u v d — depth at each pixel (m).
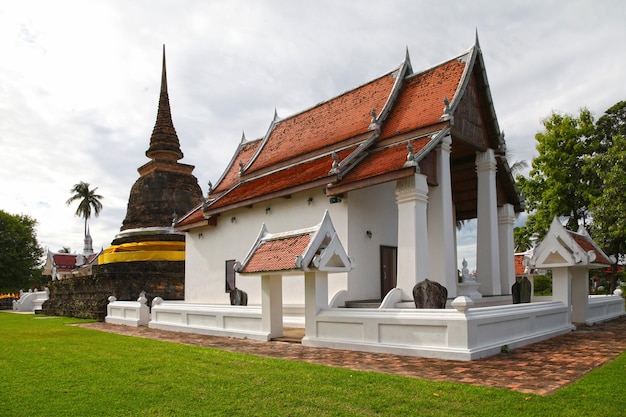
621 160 28.09
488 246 18.75
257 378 8.34
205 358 10.72
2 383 8.28
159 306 19.53
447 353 10.02
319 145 20.06
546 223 31.97
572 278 16.97
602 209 28.34
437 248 15.90
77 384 8.16
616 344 11.95
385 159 15.89
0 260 52.00
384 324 11.23
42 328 20.12
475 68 18.28
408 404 6.52
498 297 18.00
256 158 24.58
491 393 6.92
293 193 17.92
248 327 14.84
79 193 67.12
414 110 17.75
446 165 16.20
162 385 8.00
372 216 17.59
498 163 20.14
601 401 6.46
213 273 23.03
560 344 11.97
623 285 33.69
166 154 33.09
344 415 6.16
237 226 21.73
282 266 12.05
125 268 29.34
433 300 12.59
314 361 10.26
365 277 16.98
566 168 31.61
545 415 5.94
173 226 25.28
